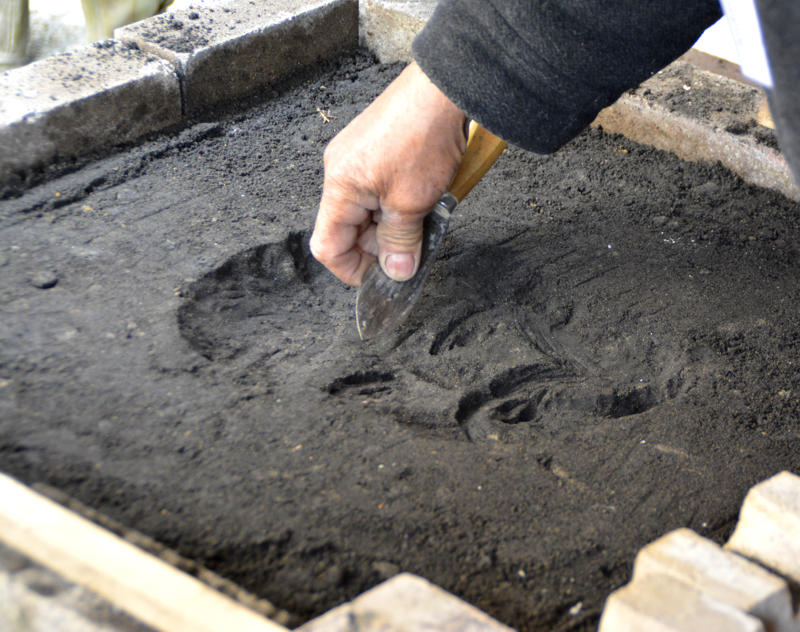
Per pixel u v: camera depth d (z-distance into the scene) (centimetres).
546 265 171
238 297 157
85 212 170
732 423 131
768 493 96
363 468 115
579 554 104
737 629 74
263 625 77
